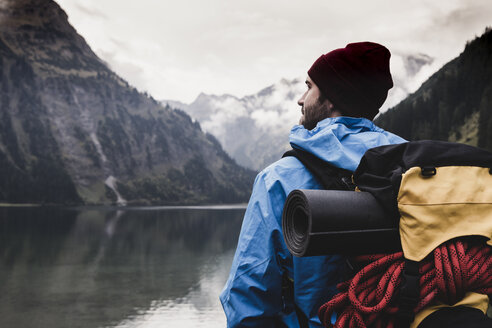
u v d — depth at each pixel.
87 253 65.94
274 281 1.26
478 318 1.00
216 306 35.88
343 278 1.26
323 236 0.98
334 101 1.43
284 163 1.34
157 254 66.56
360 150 1.32
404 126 127.69
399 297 1.03
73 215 147.62
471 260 0.99
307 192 1.02
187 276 49.25
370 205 1.05
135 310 34.78
